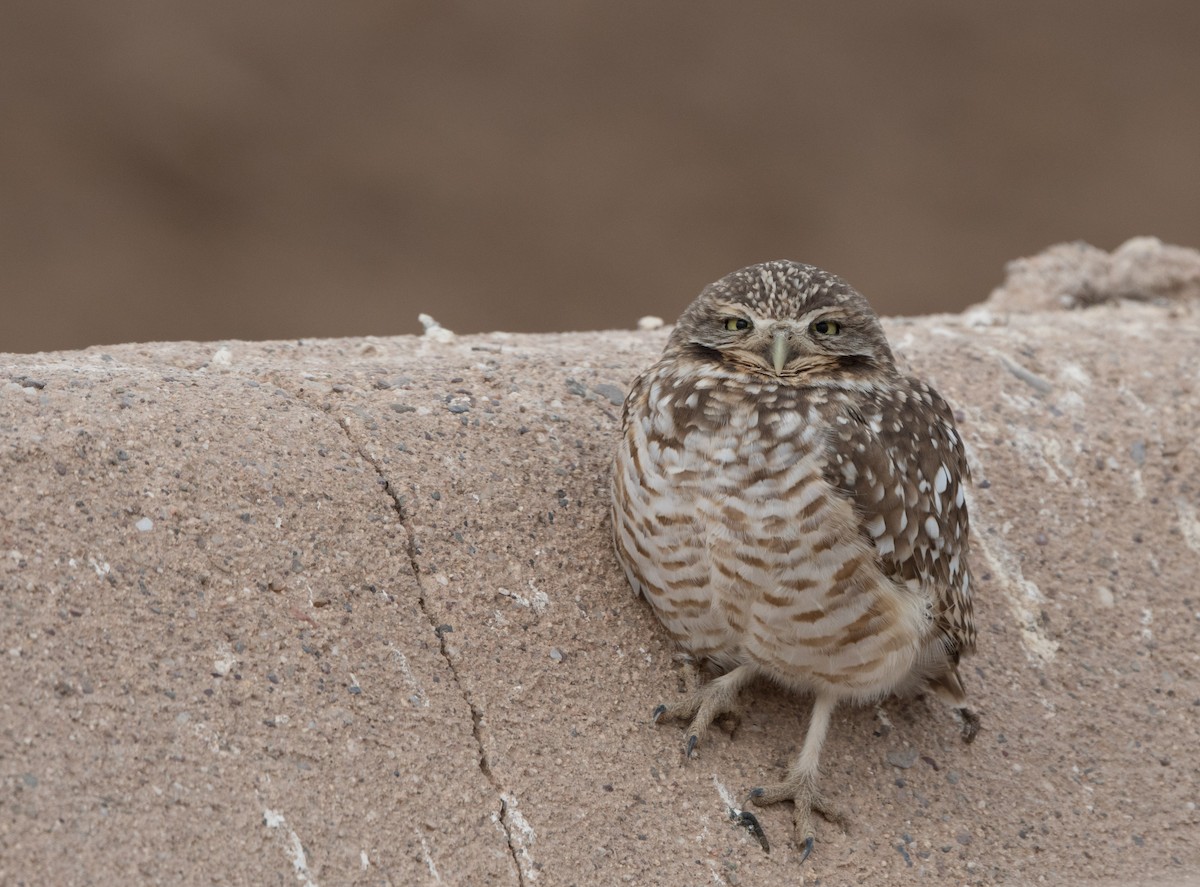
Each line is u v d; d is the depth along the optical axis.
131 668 8.11
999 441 11.83
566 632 9.42
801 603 8.76
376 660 8.77
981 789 9.88
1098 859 9.77
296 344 11.38
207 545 8.64
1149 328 14.06
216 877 7.68
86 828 7.57
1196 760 10.51
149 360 10.30
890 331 13.16
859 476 8.77
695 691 9.41
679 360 9.30
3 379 9.02
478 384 10.55
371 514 9.25
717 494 8.70
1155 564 11.55
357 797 8.24
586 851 8.64
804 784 9.22
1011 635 10.84
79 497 8.48
